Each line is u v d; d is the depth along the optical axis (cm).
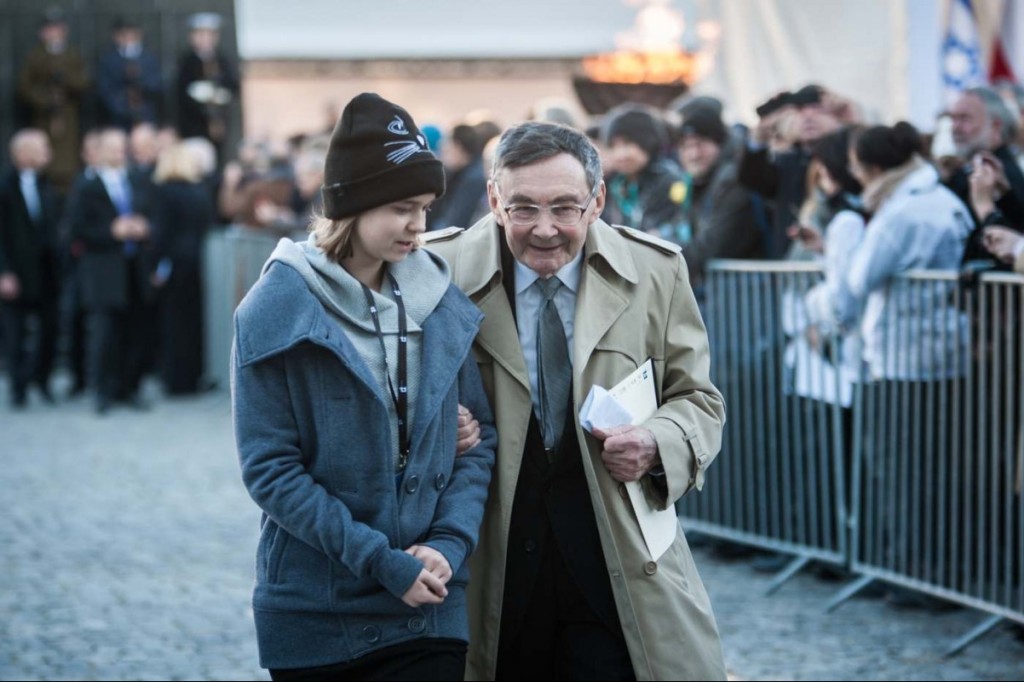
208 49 1984
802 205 836
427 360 375
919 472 706
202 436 1315
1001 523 657
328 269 369
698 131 875
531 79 2023
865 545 746
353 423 366
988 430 661
